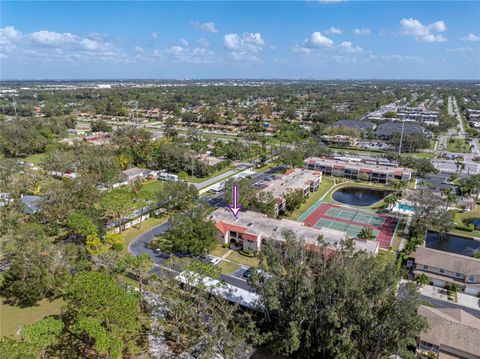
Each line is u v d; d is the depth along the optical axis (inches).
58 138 6486.2
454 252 2965.1
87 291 1577.3
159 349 1797.5
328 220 3548.2
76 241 2800.2
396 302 1546.5
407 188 4461.1
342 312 1576.0
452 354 1740.9
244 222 3061.0
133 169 4702.3
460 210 3730.3
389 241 3093.0
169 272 2373.3
